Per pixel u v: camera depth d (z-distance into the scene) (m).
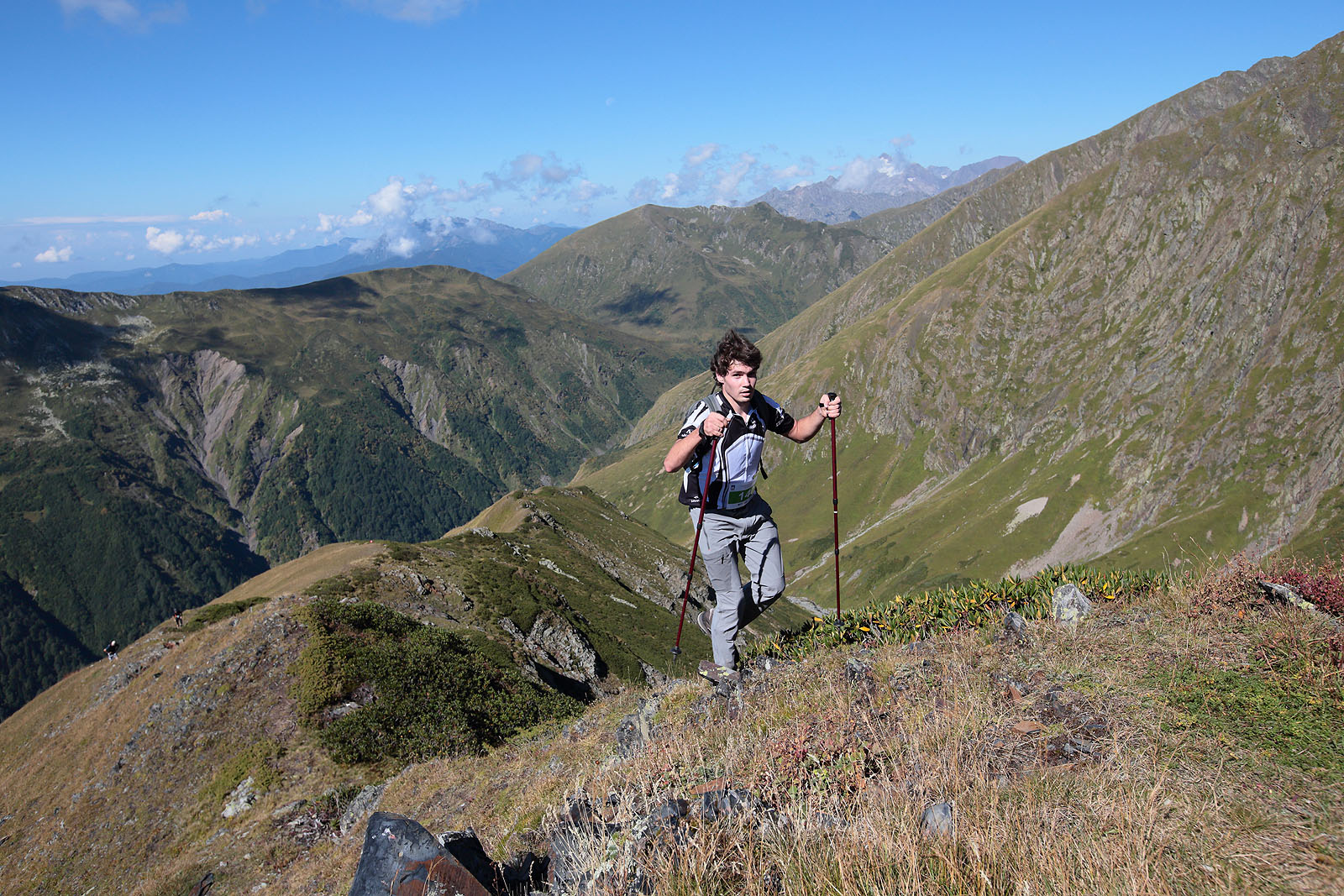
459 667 30.12
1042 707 4.97
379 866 3.59
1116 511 184.38
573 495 151.88
